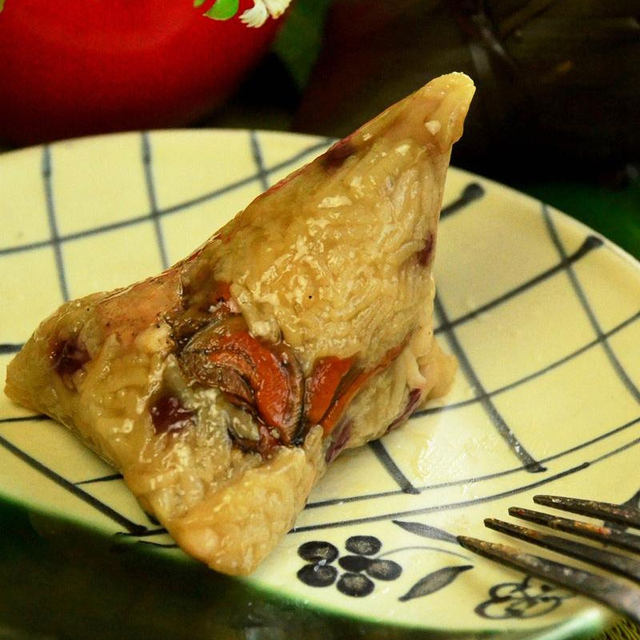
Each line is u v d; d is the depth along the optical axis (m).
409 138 0.33
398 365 0.34
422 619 0.30
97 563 0.31
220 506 0.31
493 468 0.35
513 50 0.43
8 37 0.42
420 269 0.34
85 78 0.43
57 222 0.39
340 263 0.32
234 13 0.41
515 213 0.39
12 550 0.31
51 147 0.40
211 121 0.47
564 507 0.32
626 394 0.35
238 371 0.32
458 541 0.32
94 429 0.32
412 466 0.35
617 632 0.31
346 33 0.45
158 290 0.33
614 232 0.44
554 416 0.36
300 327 0.32
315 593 0.31
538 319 0.37
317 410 0.32
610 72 0.43
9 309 0.38
